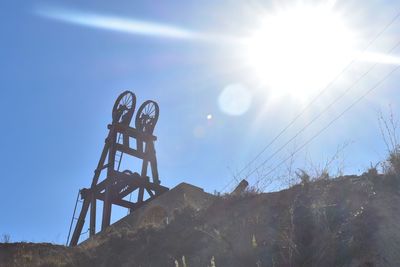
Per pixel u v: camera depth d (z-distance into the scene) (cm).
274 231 948
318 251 795
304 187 1063
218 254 988
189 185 2853
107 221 4125
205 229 1191
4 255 1972
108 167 4428
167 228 1355
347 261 750
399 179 927
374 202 884
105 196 4259
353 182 998
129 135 4762
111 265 1333
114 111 4816
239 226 1058
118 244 1430
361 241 775
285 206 1030
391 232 771
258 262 849
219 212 1249
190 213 1370
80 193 4478
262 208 1093
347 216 870
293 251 824
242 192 1277
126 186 4431
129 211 4325
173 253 1166
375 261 724
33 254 1886
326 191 989
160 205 2877
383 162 1014
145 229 1456
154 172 4703
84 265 1437
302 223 906
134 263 1255
